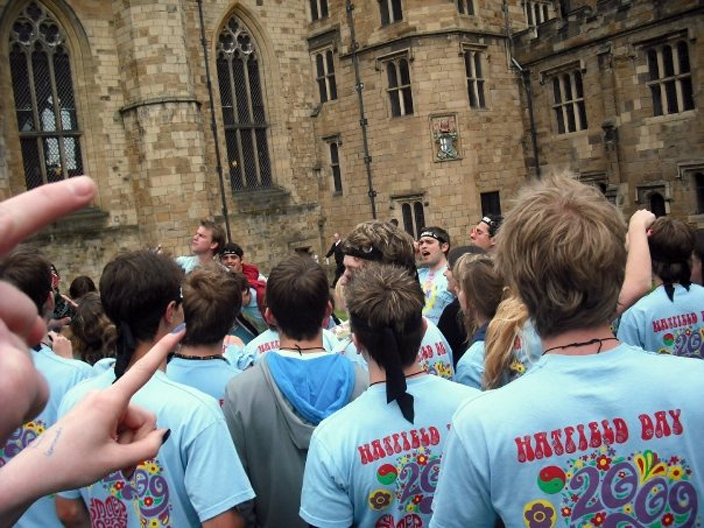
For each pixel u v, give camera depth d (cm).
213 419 369
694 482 242
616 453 237
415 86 2688
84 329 682
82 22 2558
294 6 3027
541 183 272
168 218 2533
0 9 2417
